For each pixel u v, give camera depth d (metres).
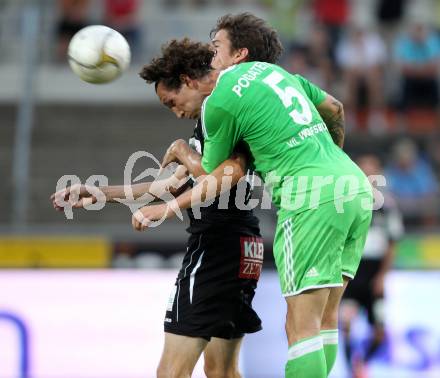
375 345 30.94
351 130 44.81
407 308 31.12
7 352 29.39
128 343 29.80
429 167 43.19
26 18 40.41
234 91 17.36
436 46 46.59
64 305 29.83
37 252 31.22
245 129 17.47
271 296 30.17
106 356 29.67
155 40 51.09
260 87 17.50
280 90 17.69
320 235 17.06
